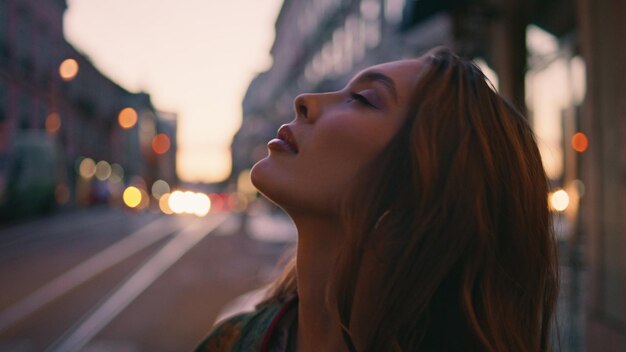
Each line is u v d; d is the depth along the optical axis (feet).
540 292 2.01
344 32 78.64
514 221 1.97
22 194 62.59
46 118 112.06
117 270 30.14
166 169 310.86
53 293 22.91
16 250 39.93
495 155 1.98
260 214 110.11
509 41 17.65
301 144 2.02
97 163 156.76
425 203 1.86
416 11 18.42
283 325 2.24
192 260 34.73
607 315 9.84
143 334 16.22
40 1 107.14
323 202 1.96
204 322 17.74
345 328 1.85
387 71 2.08
